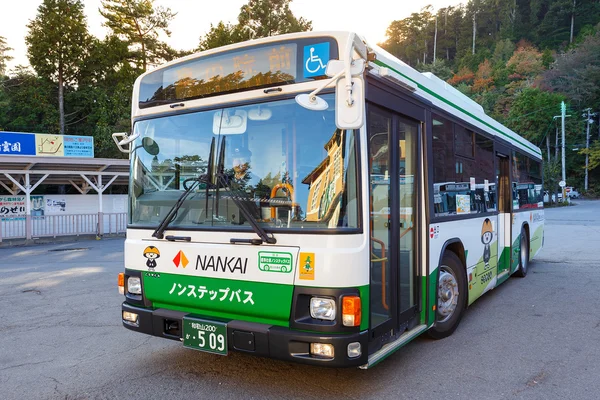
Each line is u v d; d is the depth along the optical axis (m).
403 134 4.20
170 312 3.91
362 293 3.32
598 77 71.25
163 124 4.18
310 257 3.28
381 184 3.75
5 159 16.61
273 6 37.47
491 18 116.62
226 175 3.73
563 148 51.34
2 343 5.25
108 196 21.22
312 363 3.22
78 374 4.26
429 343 5.02
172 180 4.04
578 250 12.90
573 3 104.56
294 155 3.48
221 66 3.88
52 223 17.94
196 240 3.79
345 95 3.05
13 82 37.41
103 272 10.26
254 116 3.69
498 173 7.44
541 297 7.18
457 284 5.32
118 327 5.86
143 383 4.01
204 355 4.72
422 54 120.69
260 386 3.90
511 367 4.30
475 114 6.20
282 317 3.38
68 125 35.94
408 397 3.66
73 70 35.44
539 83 74.19
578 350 4.74
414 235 4.38
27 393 3.85
